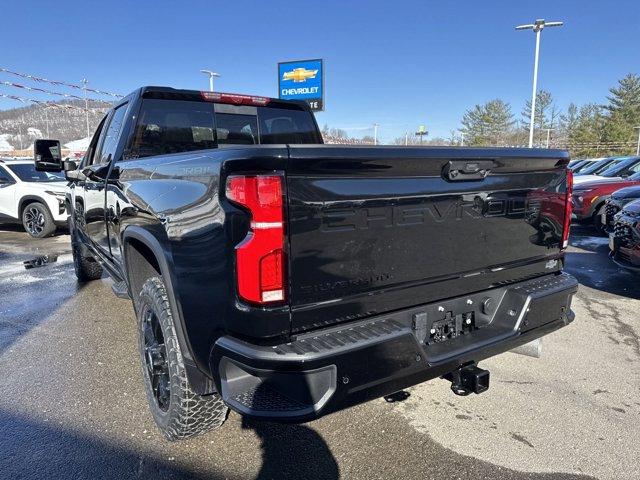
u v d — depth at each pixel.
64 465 2.45
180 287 2.20
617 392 3.22
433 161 2.21
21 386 3.28
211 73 26.45
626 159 12.34
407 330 2.10
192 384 2.28
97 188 3.93
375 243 2.11
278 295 1.87
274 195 1.81
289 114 4.62
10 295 5.51
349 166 1.97
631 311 4.91
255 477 2.37
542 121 67.06
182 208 2.17
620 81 64.12
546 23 23.64
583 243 8.75
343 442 2.66
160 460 2.49
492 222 2.56
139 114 3.77
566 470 2.42
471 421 2.87
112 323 4.53
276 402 1.90
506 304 2.71
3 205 10.06
